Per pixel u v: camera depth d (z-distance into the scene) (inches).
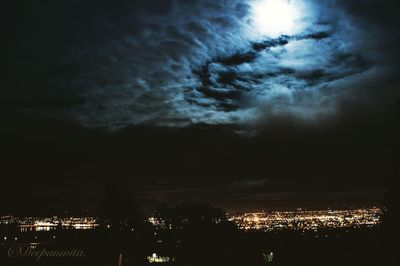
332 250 1024.2
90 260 962.7
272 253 1137.4
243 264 1082.7
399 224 859.4
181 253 1203.2
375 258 901.8
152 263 1081.4
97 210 1161.4
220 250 1232.2
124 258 1056.2
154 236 1263.5
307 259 1034.7
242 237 1334.9
